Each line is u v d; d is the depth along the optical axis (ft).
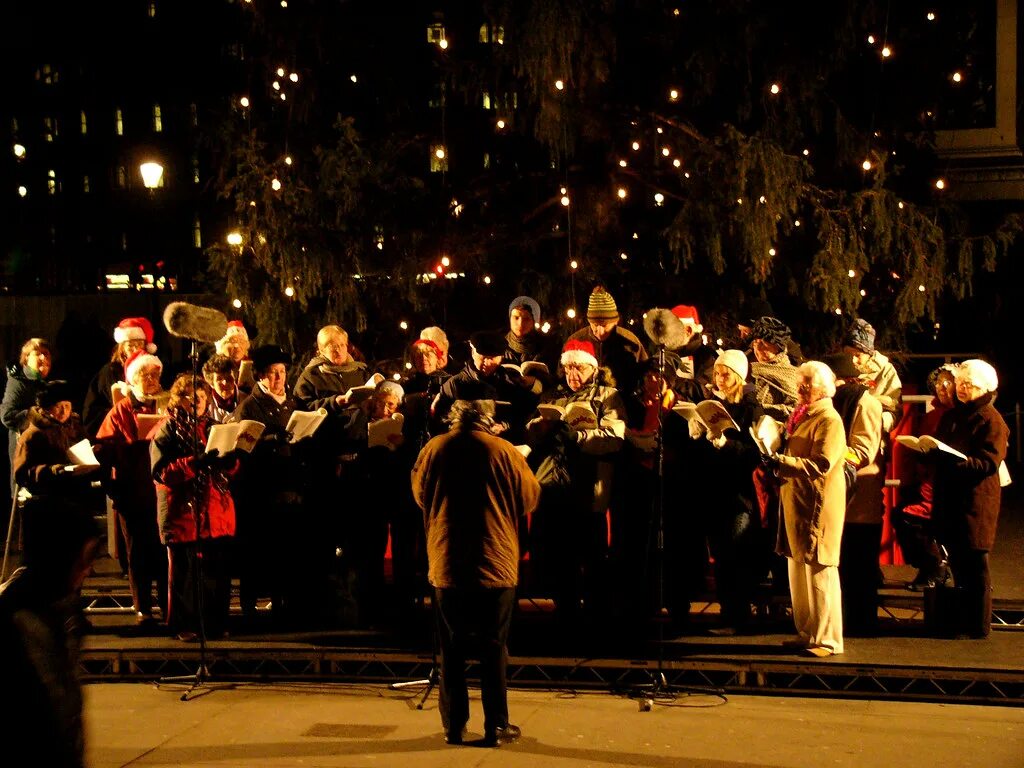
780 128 41.86
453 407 20.12
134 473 25.71
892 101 45.14
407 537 26.08
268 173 42.11
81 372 50.88
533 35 39.37
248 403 25.29
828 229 40.34
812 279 40.55
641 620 25.05
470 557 19.25
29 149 108.58
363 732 20.42
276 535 25.89
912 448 24.47
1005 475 25.09
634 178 45.57
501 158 47.21
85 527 10.91
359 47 45.52
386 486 25.73
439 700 20.03
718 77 43.06
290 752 19.35
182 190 105.91
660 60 44.16
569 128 41.73
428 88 46.62
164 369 42.98
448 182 47.24
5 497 44.62
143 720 21.24
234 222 43.37
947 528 23.94
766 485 24.52
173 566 24.84
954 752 18.92
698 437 23.52
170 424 24.50
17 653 10.20
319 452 25.63
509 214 47.52
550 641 24.25
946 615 24.04
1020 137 50.49
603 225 44.88
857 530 24.27
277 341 43.39
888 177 43.57
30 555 10.71
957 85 49.93
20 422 28.96
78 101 107.65
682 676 23.12
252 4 44.73
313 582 26.09
